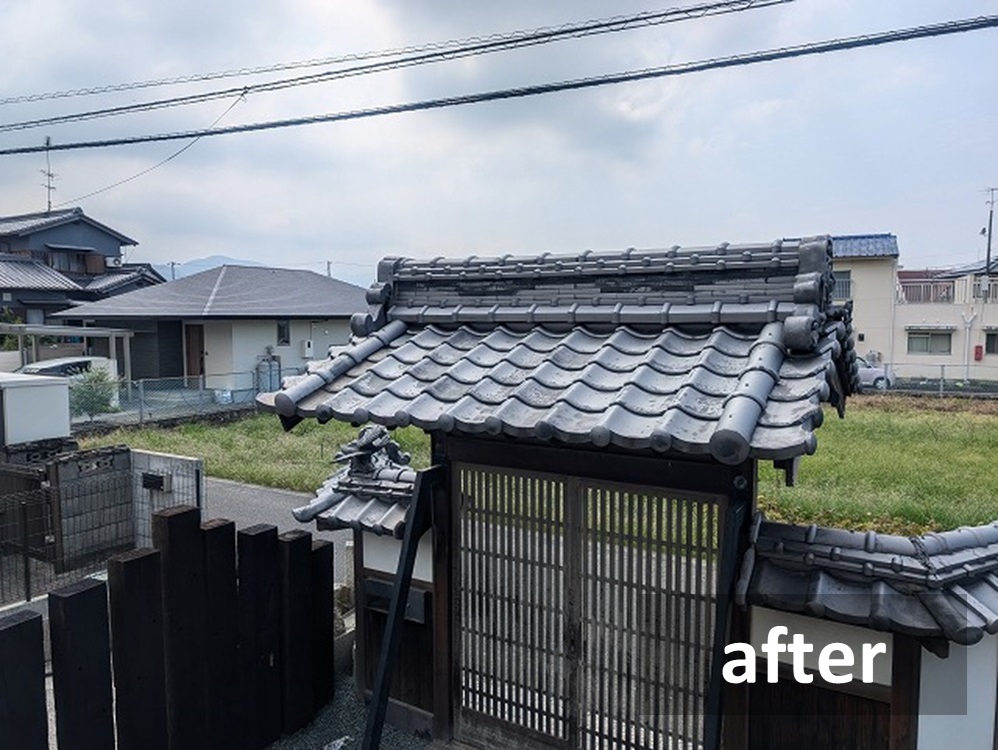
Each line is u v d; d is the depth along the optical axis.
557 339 3.38
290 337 20.64
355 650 4.54
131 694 3.29
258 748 4.03
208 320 18.92
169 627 3.47
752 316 2.88
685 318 3.04
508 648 3.69
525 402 2.81
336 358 3.57
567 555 3.44
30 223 28.36
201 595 3.63
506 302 3.62
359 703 4.54
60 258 28.72
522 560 3.59
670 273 3.15
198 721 3.63
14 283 23.22
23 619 2.90
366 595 4.41
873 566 2.71
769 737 3.04
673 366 2.84
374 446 4.55
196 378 18.28
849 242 29.05
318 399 3.31
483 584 3.74
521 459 3.52
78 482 6.88
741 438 2.18
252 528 4.08
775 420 2.31
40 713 2.95
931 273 38.06
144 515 7.30
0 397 7.61
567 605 3.46
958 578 2.65
